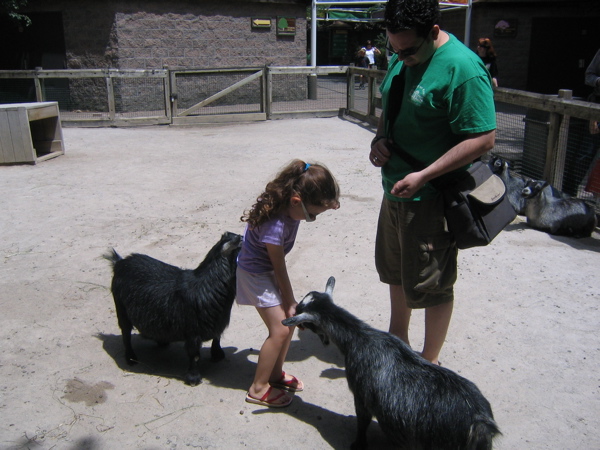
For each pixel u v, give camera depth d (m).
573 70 19.59
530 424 3.05
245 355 3.80
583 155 6.88
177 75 13.16
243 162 9.11
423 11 2.67
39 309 4.38
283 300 3.14
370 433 3.06
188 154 9.77
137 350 3.89
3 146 8.83
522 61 19.47
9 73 12.83
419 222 3.04
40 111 9.08
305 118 14.12
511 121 8.79
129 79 15.24
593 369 3.55
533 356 3.69
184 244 5.63
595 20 19.06
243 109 15.37
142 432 3.01
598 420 3.09
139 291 3.49
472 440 2.37
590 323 4.09
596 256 5.34
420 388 2.59
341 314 2.91
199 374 3.47
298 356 3.81
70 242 5.71
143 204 6.93
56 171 8.55
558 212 5.93
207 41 16.48
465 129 2.82
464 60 2.78
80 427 3.04
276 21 17.34
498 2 18.72
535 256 5.33
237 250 3.25
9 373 3.54
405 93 3.00
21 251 5.49
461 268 5.05
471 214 2.92
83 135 11.78
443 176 3.00
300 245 5.60
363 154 9.65
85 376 3.53
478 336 3.93
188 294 3.30
